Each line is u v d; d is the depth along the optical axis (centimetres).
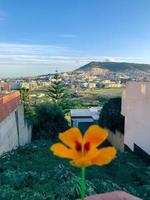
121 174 1372
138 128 2148
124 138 2481
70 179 808
